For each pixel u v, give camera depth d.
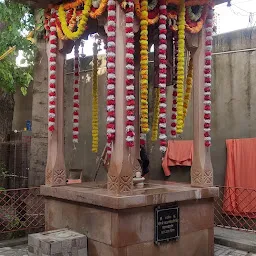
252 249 5.70
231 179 7.47
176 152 8.16
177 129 4.87
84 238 4.49
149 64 8.28
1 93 7.74
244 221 7.17
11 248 5.74
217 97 7.87
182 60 4.79
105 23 4.59
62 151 5.31
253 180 7.26
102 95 9.38
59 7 5.07
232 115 7.67
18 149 8.59
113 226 4.19
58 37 5.23
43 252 4.26
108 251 4.25
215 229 6.83
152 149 8.50
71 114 10.09
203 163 5.13
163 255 4.59
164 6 4.56
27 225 6.54
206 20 5.25
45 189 5.19
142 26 4.41
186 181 8.09
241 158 7.42
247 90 7.51
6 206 6.59
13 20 6.96
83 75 9.86
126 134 4.32
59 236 4.48
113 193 4.33
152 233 4.47
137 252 4.31
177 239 4.74
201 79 5.25
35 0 5.14
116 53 4.36
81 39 5.73
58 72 5.29
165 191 4.65
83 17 4.64
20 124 12.76
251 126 7.43
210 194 5.05
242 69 7.59
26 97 12.68
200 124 5.22
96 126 5.68
